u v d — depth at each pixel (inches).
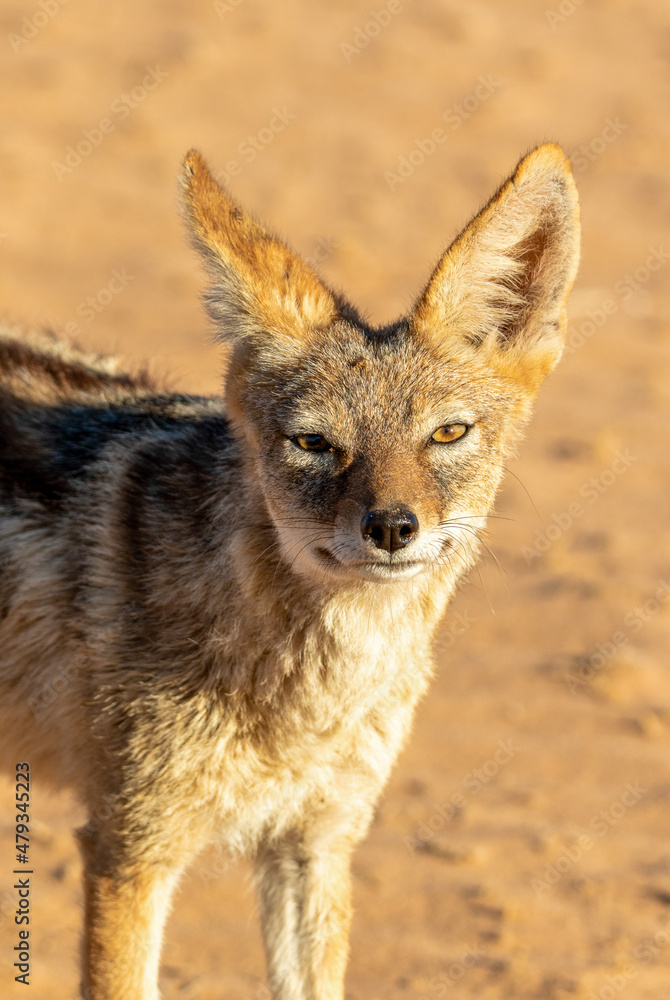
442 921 558.3
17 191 1724.9
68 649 447.8
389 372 420.8
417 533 392.2
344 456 410.0
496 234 434.3
